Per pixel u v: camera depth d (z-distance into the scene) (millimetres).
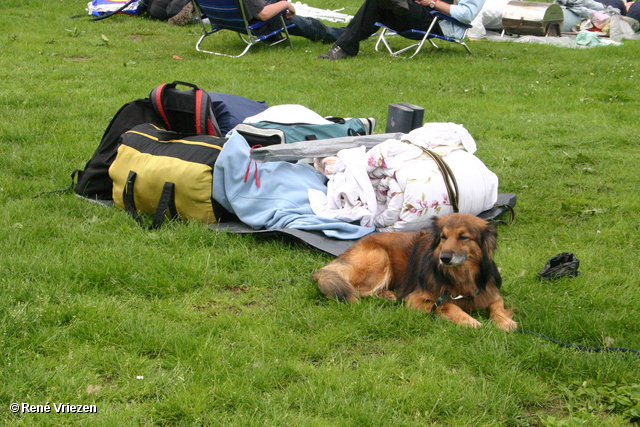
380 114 7918
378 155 4562
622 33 14172
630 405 2695
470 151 5070
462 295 3488
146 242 4328
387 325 3326
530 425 2650
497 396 2777
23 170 5648
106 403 2643
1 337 2988
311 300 3635
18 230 4344
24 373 2760
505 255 4363
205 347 3043
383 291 3842
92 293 3588
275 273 3947
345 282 3619
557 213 5246
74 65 9836
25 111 7340
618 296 3785
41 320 3215
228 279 3867
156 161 4633
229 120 5980
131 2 13906
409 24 11000
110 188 5180
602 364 2977
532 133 7480
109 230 4543
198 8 10984
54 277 3719
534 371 2986
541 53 12156
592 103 8844
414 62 10922
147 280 3750
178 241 4324
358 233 4449
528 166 6387
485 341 3145
